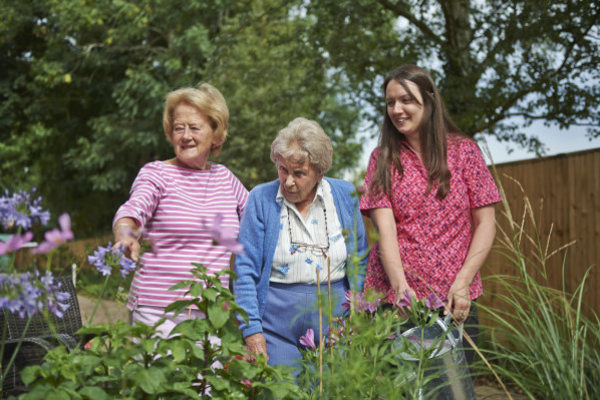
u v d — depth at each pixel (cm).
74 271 190
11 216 156
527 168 555
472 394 210
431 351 192
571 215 507
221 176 284
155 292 250
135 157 1730
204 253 258
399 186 259
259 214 258
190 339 178
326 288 254
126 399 155
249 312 250
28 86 1855
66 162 1759
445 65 771
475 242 258
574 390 183
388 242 255
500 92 692
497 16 707
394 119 264
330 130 1029
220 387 172
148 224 260
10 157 1836
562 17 642
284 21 1236
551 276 516
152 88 1418
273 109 1136
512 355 204
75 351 169
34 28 1766
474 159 263
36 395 150
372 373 171
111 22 1595
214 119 275
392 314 204
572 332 196
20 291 152
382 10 855
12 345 244
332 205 262
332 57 849
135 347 163
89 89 1800
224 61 1133
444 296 249
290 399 184
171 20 1189
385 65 800
